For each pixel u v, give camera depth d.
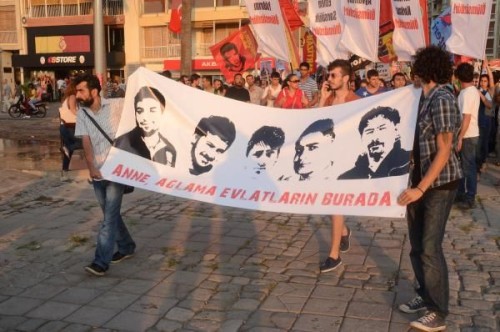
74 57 39.59
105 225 5.13
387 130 4.52
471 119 7.52
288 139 5.10
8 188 9.09
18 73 41.97
